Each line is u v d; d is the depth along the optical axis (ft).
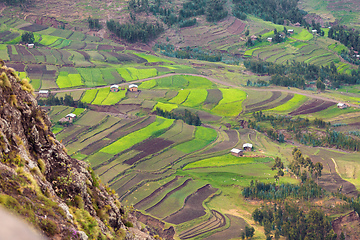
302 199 476.54
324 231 409.69
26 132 80.84
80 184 87.10
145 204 466.70
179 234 410.93
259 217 442.09
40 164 79.51
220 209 468.34
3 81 77.05
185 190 502.38
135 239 99.40
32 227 59.00
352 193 497.87
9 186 63.26
